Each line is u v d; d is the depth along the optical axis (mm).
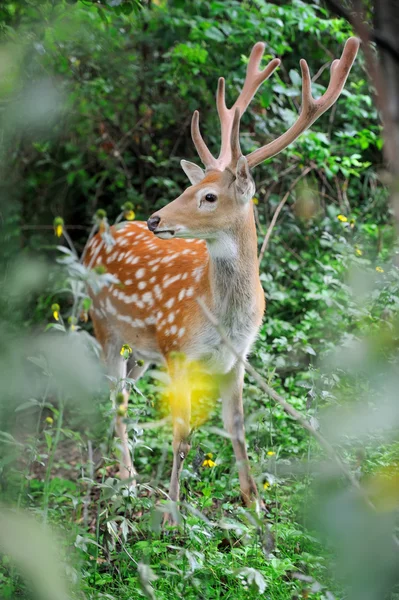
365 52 2488
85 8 11195
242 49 14484
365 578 2320
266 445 8680
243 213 8375
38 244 15312
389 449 6445
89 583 6703
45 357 2633
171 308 9094
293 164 14961
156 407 10844
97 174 15703
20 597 5535
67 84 12695
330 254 13602
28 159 14680
